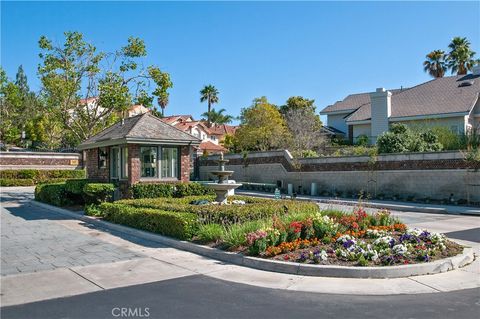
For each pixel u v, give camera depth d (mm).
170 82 26703
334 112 40594
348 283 7105
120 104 25578
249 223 9844
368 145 31062
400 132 25094
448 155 20641
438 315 5535
